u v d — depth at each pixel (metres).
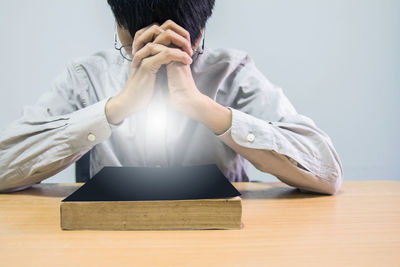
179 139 0.95
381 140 1.86
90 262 0.36
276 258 0.38
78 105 1.00
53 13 1.66
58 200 0.65
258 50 1.74
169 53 0.65
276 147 0.67
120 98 0.68
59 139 0.68
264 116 0.88
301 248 0.41
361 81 1.80
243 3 1.70
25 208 0.58
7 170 0.69
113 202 0.46
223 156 0.96
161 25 0.68
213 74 0.95
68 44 1.69
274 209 0.59
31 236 0.44
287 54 1.76
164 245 0.41
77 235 0.45
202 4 0.70
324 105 1.81
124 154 0.96
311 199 0.66
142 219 0.47
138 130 0.96
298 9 1.73
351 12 1.75
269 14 1.72
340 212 0.57
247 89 0.96
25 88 1.68
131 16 0.68
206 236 0.44
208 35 1.69
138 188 0.53
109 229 0.47
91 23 1.68
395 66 1.80
